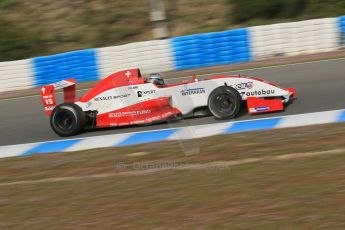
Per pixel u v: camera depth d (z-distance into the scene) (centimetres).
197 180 2192
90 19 8406
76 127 3347
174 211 1892
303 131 2698
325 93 3575
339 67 4444
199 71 5622
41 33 8206
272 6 7431
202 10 8119
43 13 8606
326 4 7400
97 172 2520
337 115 2962
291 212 1734
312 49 5816
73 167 2664
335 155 2245
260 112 3206
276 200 1850
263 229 1642
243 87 3209
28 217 2045
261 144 2567
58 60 6175
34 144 3344
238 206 1847
